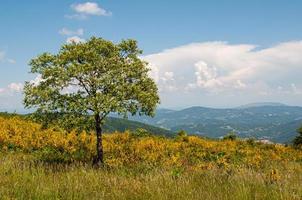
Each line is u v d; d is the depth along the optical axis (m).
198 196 10.96
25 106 15.52
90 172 14.24
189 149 24.73
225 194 11.26
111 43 16.36
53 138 21.94
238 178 13.81
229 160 21.81
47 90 15.05
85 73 15.38
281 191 11.59
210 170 16.11
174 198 10.93
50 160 17.86
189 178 13.77
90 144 22.00
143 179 13.73
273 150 28.02
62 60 15.41
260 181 13.28
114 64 15.98
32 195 10.56
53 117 15.82
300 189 11.79
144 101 15.92
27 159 17.48
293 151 28.30
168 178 13.17
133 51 16.91
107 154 20.23
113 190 11.45
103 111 15.26
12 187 11.18
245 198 10.94
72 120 15.49
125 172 15.92
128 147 22.67
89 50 15.89
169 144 25.55
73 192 11.09
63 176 13.54
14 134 23.23
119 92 15.21
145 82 16.58
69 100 15.55
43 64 15.72
